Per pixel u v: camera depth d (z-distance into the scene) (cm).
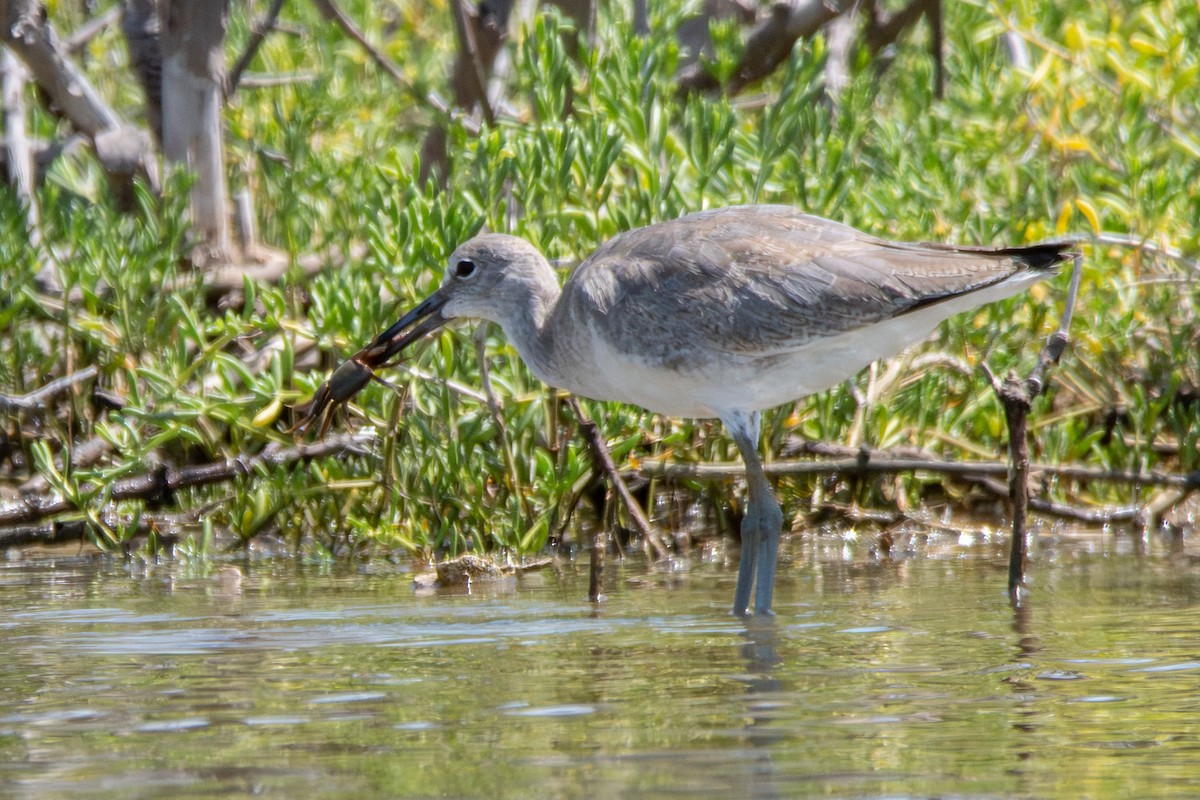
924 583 1060
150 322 1354
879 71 1873
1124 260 1409
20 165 1602
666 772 587
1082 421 1374
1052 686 721
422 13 2069
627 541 1289
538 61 1404
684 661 796
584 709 688
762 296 988
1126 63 1500
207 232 1511
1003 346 1356
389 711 691
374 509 1316
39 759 619
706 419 1283
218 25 1500
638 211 1290
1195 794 556
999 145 1488
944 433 1324
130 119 1916
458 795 564
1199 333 1380
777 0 1677
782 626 898
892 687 724
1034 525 1334
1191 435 1309
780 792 562
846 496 1344
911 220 1355
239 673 780
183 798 565
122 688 746
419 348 1227
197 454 1396
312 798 562
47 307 1402
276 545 1313
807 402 1302
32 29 1521
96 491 1255
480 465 1250
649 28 1522
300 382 1234
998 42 1745
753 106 1738
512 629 904
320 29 1919
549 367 1088
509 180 1417
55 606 1012
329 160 1614
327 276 1394
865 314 981
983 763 596
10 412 1394
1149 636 841
